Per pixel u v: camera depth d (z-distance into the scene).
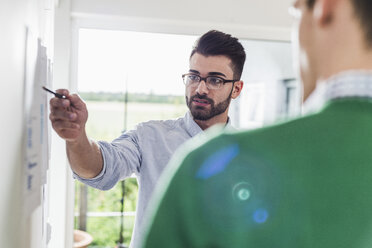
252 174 0.41
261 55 2.54
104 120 2.52
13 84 0.65
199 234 0.41
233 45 1.61
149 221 0.46
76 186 2.85
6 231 0.63
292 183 0.41
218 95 1.60
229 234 0.41
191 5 2.31
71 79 2.25
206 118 1.62
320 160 0.42
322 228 0.41
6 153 0.61
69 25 2.17
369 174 0.42
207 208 0.41
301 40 0.49
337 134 0.43
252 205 0.41
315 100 0.48
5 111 0.60
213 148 0.43
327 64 0.46
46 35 1.19
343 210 0.42
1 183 0.58
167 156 1.58
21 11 0.71
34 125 0.82
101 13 2.21
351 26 0.44
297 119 0.44
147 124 1.66
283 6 2.42
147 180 1.56
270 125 0.44
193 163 0.43
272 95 2.59
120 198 2.86
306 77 0.49
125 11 2.23
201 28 2.41
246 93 2.56
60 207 2.17
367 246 0.42
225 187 0.41
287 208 0.41
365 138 0.43
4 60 0.59
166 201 0.43
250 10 2.39
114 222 2.88
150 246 0.43
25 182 0.72
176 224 0.42
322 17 0.46
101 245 2.89
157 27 2.36
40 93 0.90
